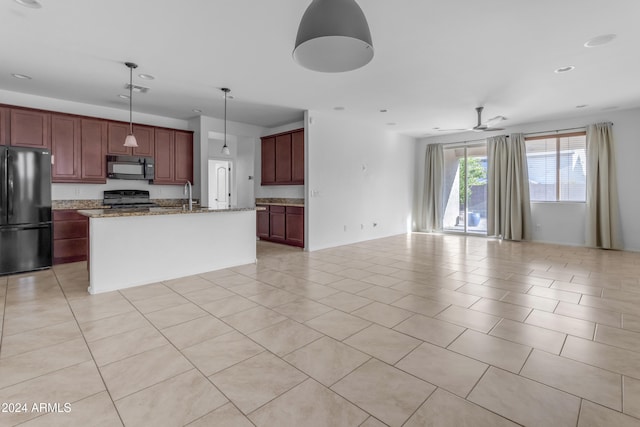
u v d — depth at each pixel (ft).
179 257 13.28
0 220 13.15
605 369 6.42
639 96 15.90
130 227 11.92
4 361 6.70
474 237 24.68
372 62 11.67
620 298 10.60
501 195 23.24
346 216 21.57
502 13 8.45
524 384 5.94
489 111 18.85
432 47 10.44
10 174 13.33
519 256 17.52
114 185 18.17
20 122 14.51
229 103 17.11
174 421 5.00
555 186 21.40
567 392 5.69
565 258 16.90
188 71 12.60
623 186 18.94
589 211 19.75
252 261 15.96
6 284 12.18
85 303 10.16
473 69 12.35
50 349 7.22
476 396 5.60
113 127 17.43
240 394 5.68
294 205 20.43
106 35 9.71
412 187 27.89
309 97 16.11
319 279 13.03
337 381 6.07
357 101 16.81
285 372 6.37
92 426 4.88
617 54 11.01
